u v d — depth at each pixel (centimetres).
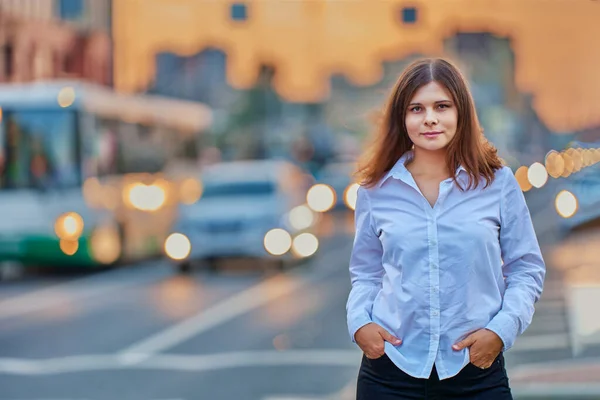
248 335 1304
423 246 412
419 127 423
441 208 416
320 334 1299
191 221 2088
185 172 2772
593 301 884
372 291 434
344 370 1062
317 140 6750
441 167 429
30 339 1308
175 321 1442
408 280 413
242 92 6744
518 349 1111
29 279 2091
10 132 2083
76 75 4500
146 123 2478
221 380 1024
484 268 412
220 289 1820
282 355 1155
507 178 424
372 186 431
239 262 2266
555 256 2045
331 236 3031
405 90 432
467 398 413
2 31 3797
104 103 2217
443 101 424
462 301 410
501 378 419
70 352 1204
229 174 2203
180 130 2784
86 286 1930
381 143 436
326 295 1702
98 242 2112
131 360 1146
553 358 1028
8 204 2067
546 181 4262
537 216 3297
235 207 2097
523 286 420
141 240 2345
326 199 3953
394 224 419
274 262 2130
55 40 4284
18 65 3925
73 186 2083
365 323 420
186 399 940
